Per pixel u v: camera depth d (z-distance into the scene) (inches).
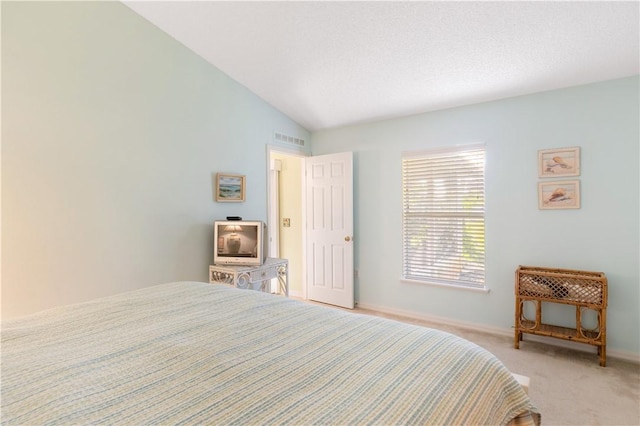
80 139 96.9
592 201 114.3
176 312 58.2
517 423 44.0
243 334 48.9
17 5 86.2
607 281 108.1
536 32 94.0
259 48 119.6
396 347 45.7
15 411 30.2
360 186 167.3
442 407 34.6
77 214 96.3
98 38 100.4
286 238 195.6
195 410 31.0
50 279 91.4
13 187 85.8
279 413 30.8
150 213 112.5
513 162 127.8
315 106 154.1
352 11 97.0
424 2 90.0
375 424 30.1
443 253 145.0
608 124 111.5
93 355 41.5
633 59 100.9
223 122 135.4
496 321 132.6
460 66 113.4
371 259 164.4
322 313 59.9
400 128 154.9
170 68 118.0
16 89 86.0
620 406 84.3
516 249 127.9
